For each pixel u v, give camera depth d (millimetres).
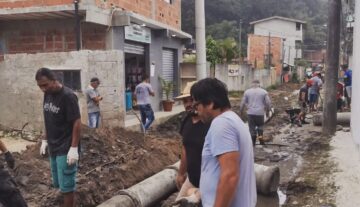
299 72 60344
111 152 9062
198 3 11523
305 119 17766
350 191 7395
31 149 8508
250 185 3104
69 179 5512
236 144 2979
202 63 11664
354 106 11578
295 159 10523
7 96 12047
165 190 7078
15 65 11930
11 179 4949
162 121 15641
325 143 12297
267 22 67375
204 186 3139
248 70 37500
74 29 13555
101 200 7020
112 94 12273
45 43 13828
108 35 13617
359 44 10711
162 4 19078
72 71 11648
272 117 18750
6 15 12953
